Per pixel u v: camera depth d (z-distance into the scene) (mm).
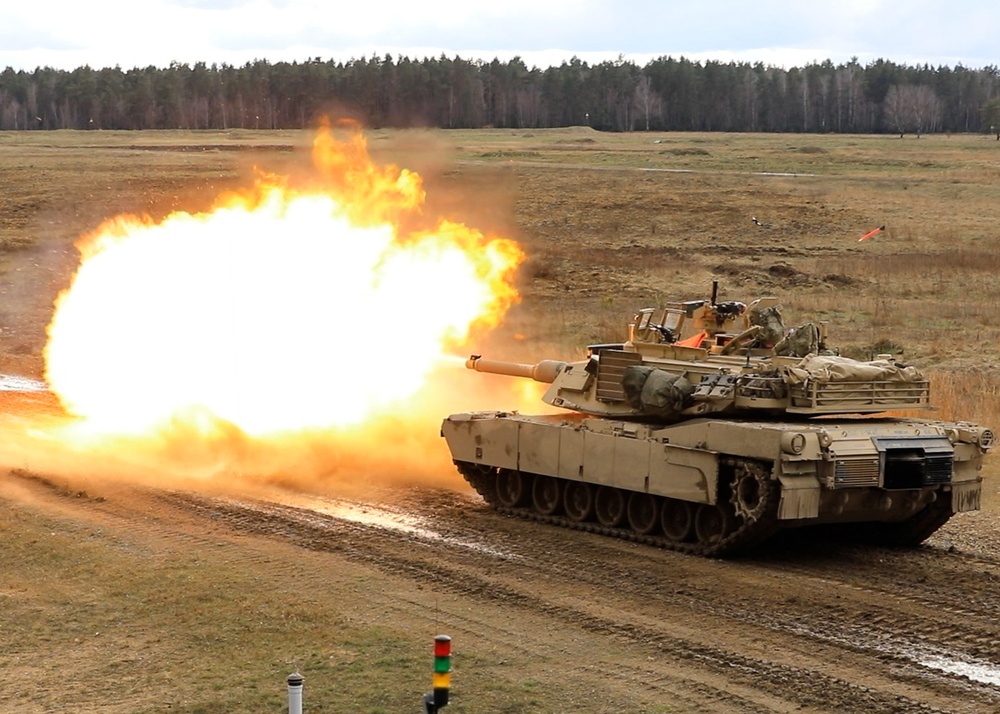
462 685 14398
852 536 21453
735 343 21422
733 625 16578
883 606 17375
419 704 13883
